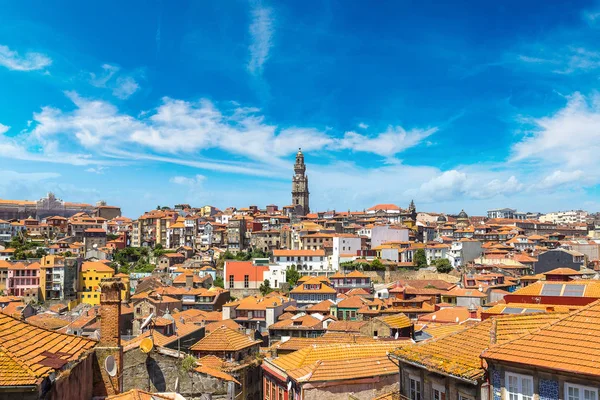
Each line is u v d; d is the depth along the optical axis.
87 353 32.97
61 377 28.27
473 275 188.00
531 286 62.03
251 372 61.78
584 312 32.22
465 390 34.22
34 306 193.25
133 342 46.03
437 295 156.12
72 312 171.50
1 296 191.88
